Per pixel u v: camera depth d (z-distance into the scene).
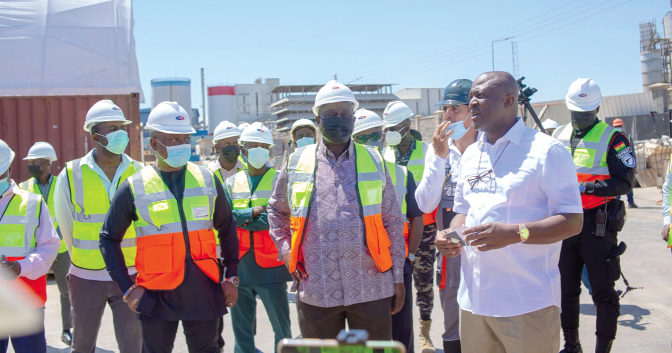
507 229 2.62
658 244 9.30
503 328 2.82
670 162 4.64
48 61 10.46
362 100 81.75
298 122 6.87
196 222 3.51
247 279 4.70
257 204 4.94
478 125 2.91
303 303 3.35
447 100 4.23
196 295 3.46
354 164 3.41
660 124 24.03
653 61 35.81
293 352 1.61
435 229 5.08
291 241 3.46
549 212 2.78
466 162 3.07
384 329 3.33
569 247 4.45
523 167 2.79
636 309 5.93
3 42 10.61
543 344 2.80
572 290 4.45
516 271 2.79
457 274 4.23
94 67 10.52
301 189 3.36
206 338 3.53
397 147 5.32
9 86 10.10
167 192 3.52
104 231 3.50
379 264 3.30
